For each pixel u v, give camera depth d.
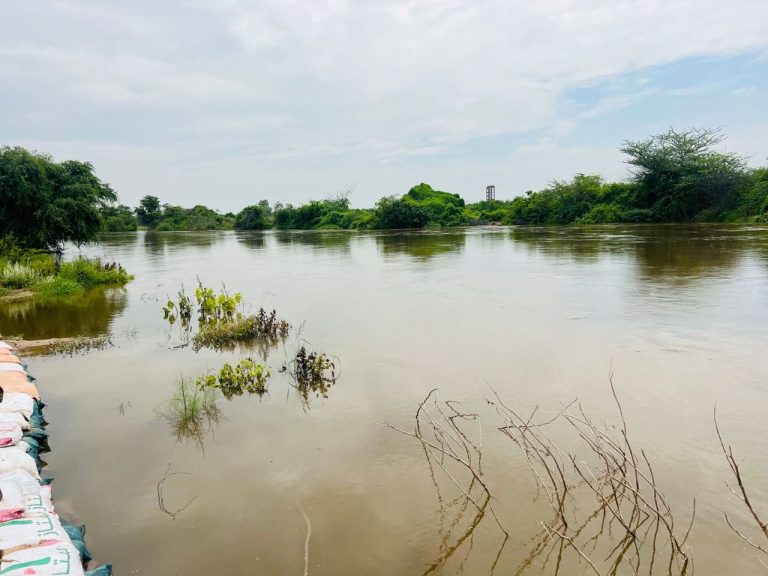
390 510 3.11
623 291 9.16
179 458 3.84
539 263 14.13
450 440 3.92
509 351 5.94
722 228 25.78
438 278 12.06
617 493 3.15
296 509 3.16
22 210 15.63
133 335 7.71
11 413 4.11
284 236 40.03
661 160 33.88
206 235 47.56
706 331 6.36
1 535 2.51
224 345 6.94
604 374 5.06
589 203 41.38
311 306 9.29
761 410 4.16
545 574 2.53
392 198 47.59
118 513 3.19
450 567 2.61
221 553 2.80
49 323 8.87
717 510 2.96
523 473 3.44
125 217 65.38
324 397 4.86
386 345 6.42
